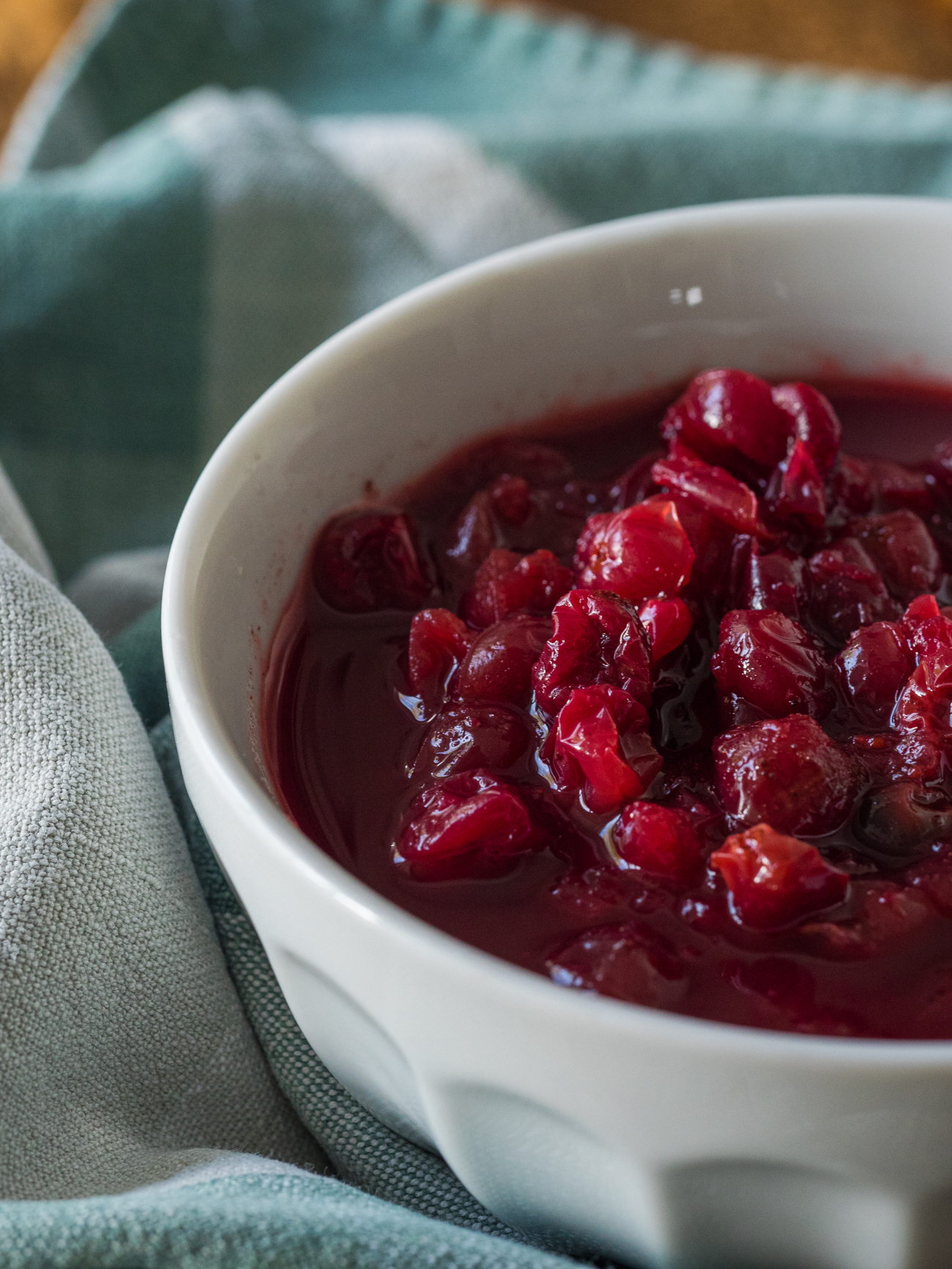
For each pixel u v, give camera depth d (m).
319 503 0.36
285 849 0.29
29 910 0.32
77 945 0.32
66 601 0.35
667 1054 0.27
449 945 0.28
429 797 0.32
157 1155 0.32
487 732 0.32
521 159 0.49
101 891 0.33
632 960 0.29
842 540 0.35
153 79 0.55
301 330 0.49
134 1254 0.29
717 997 0.29
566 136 0.49
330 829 0.32
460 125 0.49
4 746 0.33
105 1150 0.32
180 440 0.49
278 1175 0.31
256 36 0.56
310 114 0.56
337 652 0.35
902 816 0.31
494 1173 0.31
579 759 0.31
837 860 0.31
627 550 0.33
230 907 0.35
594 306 0.38
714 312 0.39
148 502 0.49
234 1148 0.34
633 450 0.38
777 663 0.32
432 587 0.36
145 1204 0.30
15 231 0.48
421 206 0.49
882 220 0.38
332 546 0.35
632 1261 0.31
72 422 0.49
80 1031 0.32
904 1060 0.27
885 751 0.32
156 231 0.48
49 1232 0.29
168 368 0.49
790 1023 0.29
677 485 0.35
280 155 0.48
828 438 0.35
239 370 0.49
